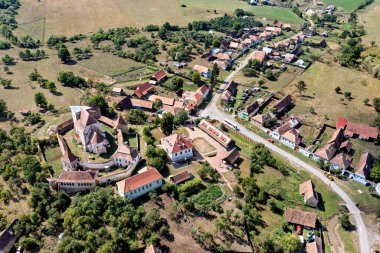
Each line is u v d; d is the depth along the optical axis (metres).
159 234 139.75
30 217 141.38
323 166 188.25
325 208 164.62
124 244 130.88
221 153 194.62
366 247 146.12
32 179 160.88
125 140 199.75
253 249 137.25
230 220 148.25
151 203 155.38
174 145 184.00
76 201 150.50
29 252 132.00
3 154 178.50
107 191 154.25
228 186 169.25
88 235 132.25
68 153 171.62
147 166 172.88
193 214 150.62
